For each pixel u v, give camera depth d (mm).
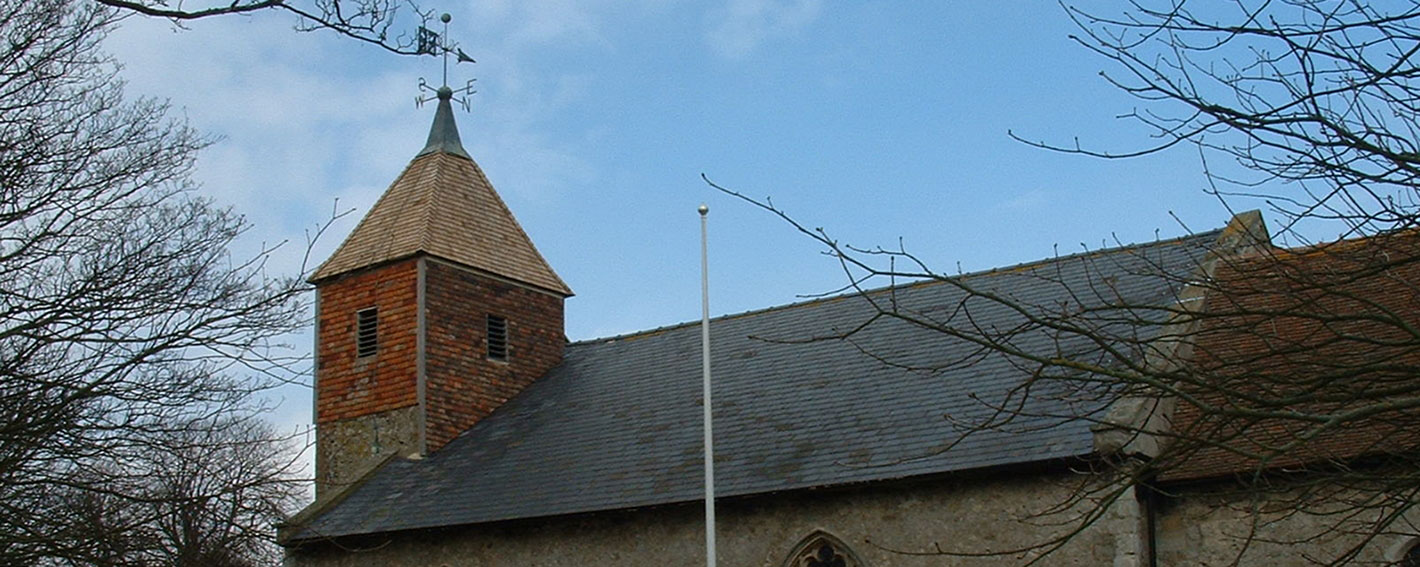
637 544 23125
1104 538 19234
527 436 28156
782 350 27609
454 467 27750
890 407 23422
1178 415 20844
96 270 14953
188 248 15781
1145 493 19578
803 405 24719
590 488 24312
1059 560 19578
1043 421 20797
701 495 22469
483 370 30672
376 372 30078
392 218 31641
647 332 31406
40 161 14812
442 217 31422
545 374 31906
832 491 21531
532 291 32500
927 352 25109
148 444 15359
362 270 30953
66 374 14859
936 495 20828
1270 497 18609
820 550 21688
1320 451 16922
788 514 21969
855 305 28547
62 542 14445
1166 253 25359
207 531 16406
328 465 30203
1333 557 18156
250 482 16172
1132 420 19156
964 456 20719
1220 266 20875
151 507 15719
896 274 11070
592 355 31750
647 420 26609
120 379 15031
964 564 20312
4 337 14250
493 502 25141
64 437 14734
